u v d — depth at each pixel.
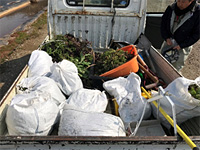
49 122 1.83
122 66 2.55
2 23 8.83
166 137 1.45
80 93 2.24
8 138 1.38
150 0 4.21
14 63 5.28
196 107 1.91
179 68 3.60
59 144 1.42
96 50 3.63
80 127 1.66
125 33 3.47
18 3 12.73
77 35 3.51
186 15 3.00
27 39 7.05
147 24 4.07
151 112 2.25
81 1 3.23
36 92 1.97
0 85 4.28
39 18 9.73
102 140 1.39
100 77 2.51
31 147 1.44
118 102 2.17
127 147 1.46
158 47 4.33
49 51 3.07
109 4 3.26
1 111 1.83
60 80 2.46
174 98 1.98
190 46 3.38
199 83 2.03
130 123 1.99
